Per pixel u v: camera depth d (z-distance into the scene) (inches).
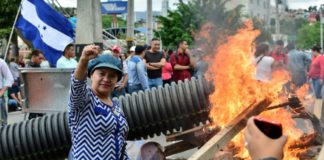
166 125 254.8
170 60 531.5
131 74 469.7
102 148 167.9
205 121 258.2
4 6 1208.2
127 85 480.1
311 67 593.9
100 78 171.8
